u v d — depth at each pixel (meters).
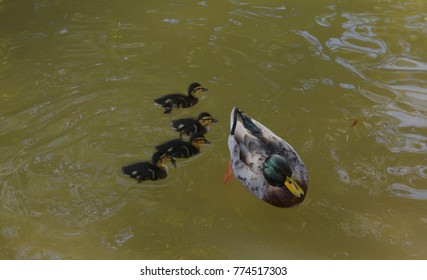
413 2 5.20
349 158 4.27
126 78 4.56
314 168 4.23
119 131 4.32
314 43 4.84
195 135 4.28
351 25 4.98
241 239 3.99
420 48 4.83
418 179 4.20
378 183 4.18
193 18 4.98
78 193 4.09
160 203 4.08
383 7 5.15
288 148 4.17
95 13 4.99
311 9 5.11
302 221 4.07
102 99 4.45
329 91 4.55
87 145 4.25
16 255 3.89
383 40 4.88
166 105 4.40
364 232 4.02
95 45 4.76
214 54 4.73
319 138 4.34
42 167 4.17
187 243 3.96
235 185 4.18
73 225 3.99
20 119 4.34
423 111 4.47
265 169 4.12
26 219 4.00
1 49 4.71
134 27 4.89
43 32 4.83
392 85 4.60
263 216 4.08
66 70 4.59
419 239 3.99
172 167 4.21
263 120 4.41
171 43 4.79
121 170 4.16
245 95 4.52
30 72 4.58
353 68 4.69
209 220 4.05
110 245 3.94
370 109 4.48
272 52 4.77
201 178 4.19
